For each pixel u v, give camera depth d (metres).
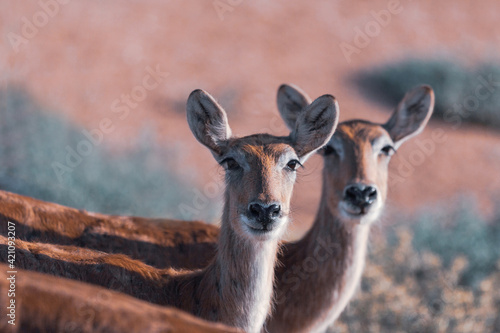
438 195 23.22
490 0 48.66
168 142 24.42
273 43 36.84
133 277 6.75
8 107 18.55
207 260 8.64
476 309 12.80
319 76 33.81
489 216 21.00
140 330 3.79
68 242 8.13
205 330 3.88
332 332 11.68
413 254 14.25
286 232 7.75
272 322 8.62
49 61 29.12
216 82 31.33
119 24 35.31
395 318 12.20
